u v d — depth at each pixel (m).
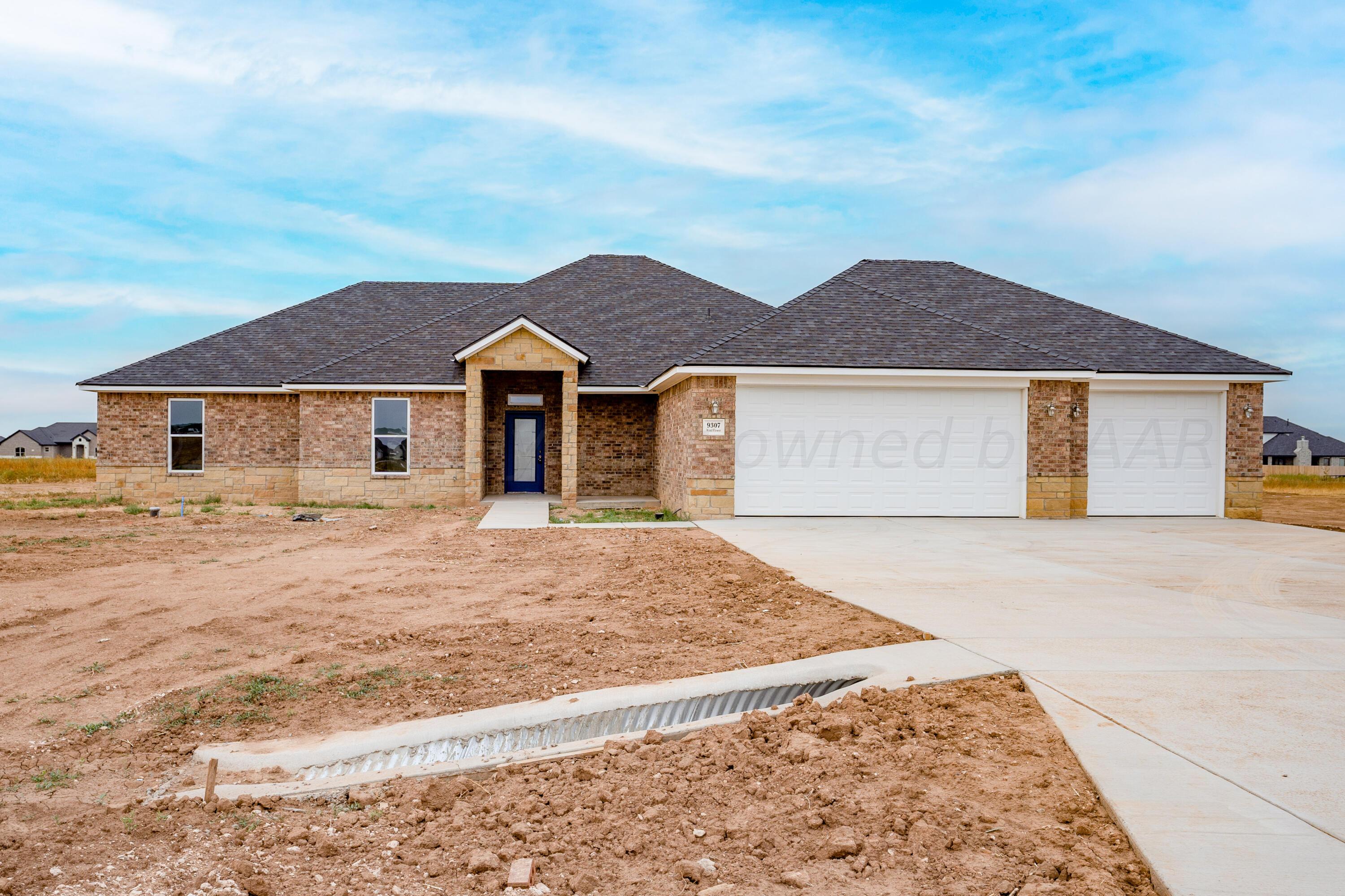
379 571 11.48
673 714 5.59
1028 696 5.49
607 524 16.92
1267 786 4.04
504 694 6.01
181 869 3.61
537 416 23.91
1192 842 3.49
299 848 3.84
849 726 4.93
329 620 8.50
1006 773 4.35
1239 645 6.78
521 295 26.77
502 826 4.04
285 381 22.97
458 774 4.65
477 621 8.42
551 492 23.83
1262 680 5.77
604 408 23.53
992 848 3.64
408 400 21.67
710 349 18.20
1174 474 19.41
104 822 4.08
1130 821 3.68
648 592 9.80
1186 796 3.93
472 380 20.81
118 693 6.20
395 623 8.34
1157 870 3.28
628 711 5.60
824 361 17.69
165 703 5.93
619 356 23.38
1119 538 14.85
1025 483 18.38
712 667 6.46
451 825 4.04
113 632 7.99
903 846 3.67
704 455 17.75
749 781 4.41
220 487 22.88
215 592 9.90
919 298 22.70
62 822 4.10
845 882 3.41
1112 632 7.24
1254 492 19.42
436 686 6.26
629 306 26.22
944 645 6.76
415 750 5.07
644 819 4.02
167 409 22.83
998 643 6.83
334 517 18.77
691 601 9.18
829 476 18.02
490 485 23.59
